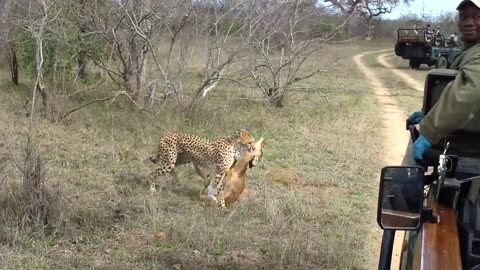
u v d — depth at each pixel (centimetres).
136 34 1075
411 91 2012
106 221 580
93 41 1109
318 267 518
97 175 727
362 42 4447
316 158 920
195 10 1175
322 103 1501
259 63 1481
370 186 798
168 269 494
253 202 674
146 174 751
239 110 1265
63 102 1043
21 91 1274
